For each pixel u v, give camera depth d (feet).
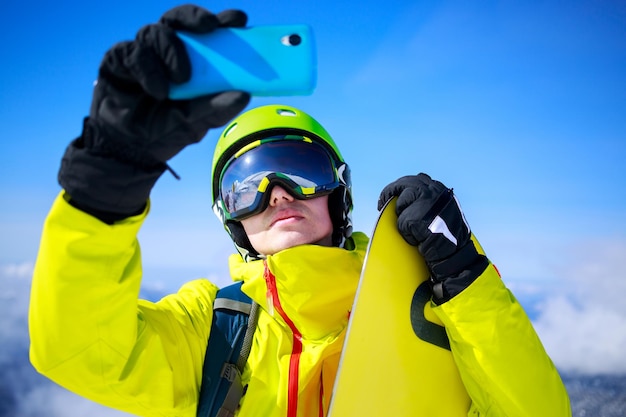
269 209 5.36
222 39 3.02
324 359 4.74
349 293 4.98
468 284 4.13
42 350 3.52
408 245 4.67
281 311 4.90
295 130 5.80
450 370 4.56
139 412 4.20
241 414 4.51
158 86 2.85
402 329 4.44
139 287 3.75
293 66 2.97
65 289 3.38
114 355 3.73
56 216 3.30
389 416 4.19
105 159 3.18
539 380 4.12
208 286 5.44
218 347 4.81
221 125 3.04
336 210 5.95
